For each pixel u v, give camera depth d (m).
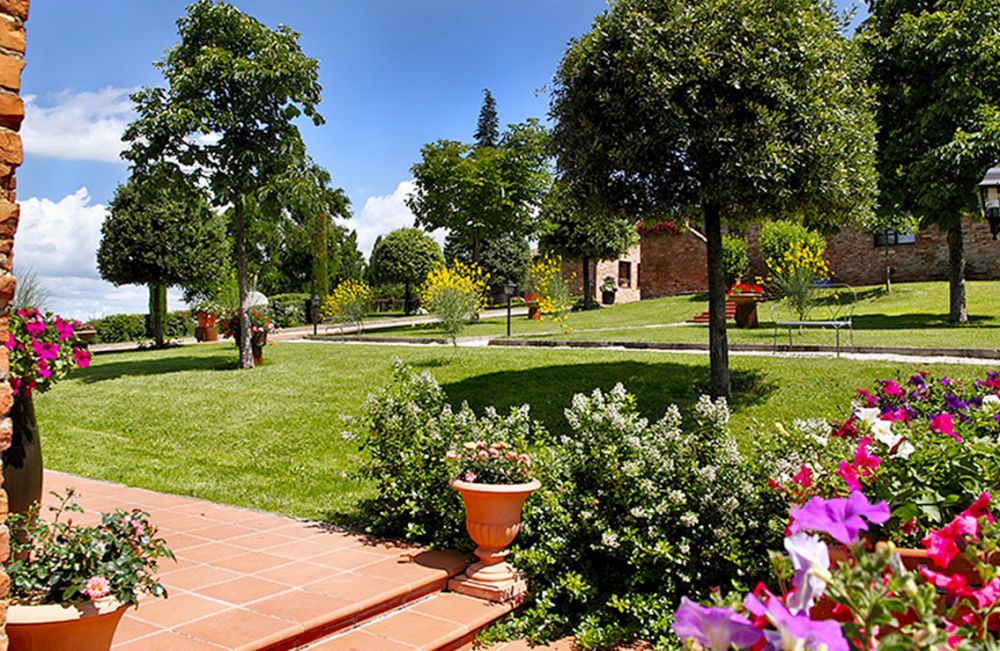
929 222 13.73
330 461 7.24
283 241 35.81
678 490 4.07
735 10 7.07
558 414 8.16
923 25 13.09
